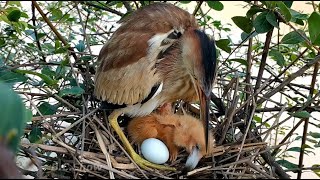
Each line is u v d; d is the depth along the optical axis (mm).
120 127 563
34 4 563
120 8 794
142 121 524
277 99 668
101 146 468
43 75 468
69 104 500
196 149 472
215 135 520
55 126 487
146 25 538
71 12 779
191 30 538
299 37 500
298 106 514
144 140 510
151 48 525
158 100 546
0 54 583
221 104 550
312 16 446
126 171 461
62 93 469
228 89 543
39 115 480
